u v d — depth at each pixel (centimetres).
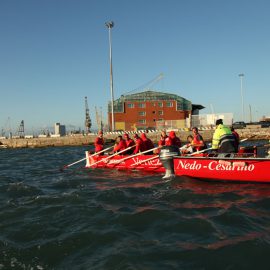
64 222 775
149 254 569
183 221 737
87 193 1094
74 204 941
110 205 919
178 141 1471
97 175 1496
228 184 1135
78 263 554
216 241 613
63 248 618
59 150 4122
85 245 627
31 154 3450
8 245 643
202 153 1341
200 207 855
